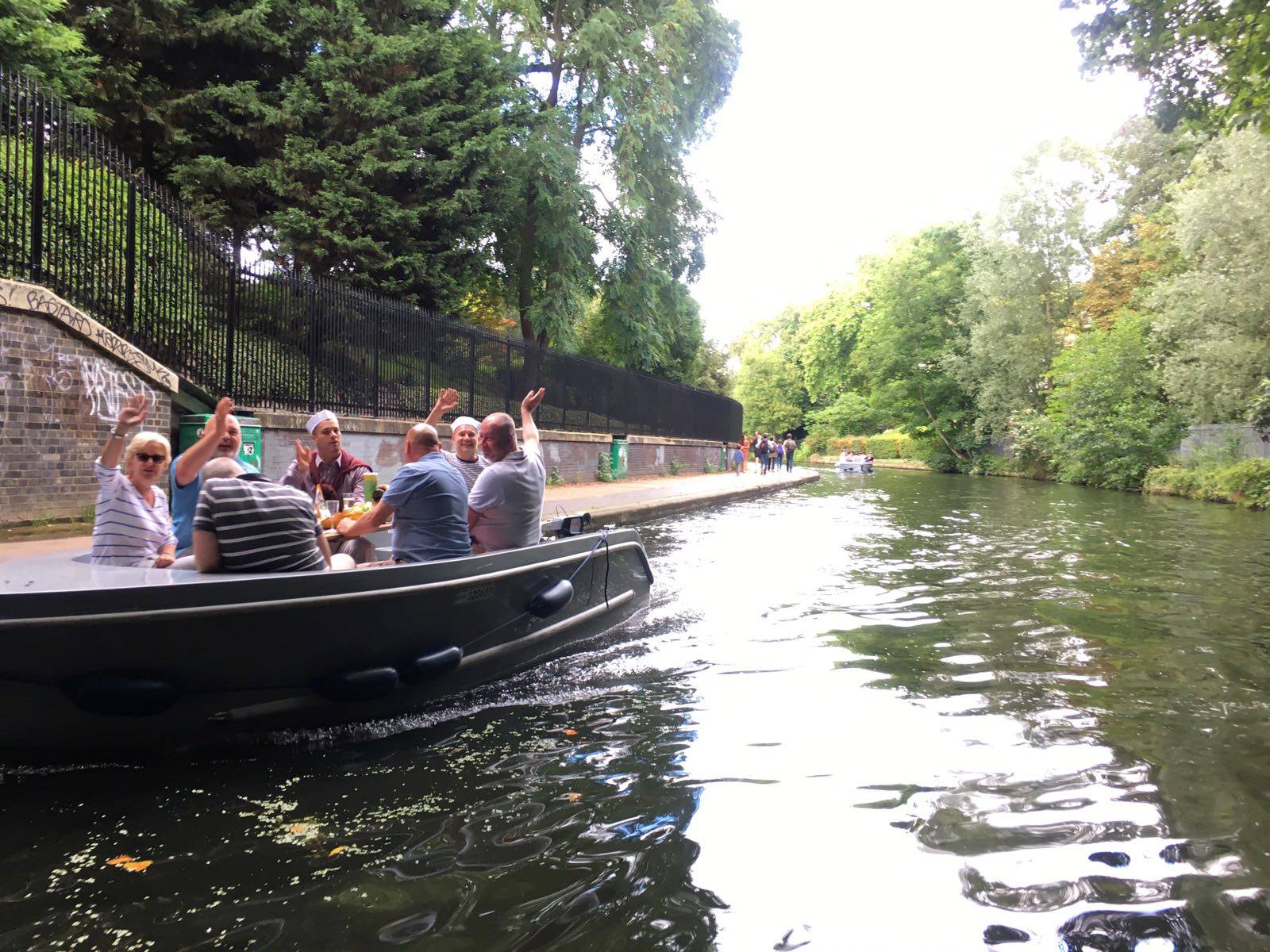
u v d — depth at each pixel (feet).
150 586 10.46
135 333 30.40
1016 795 10.91
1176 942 7.61
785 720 13.79
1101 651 18.44
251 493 11.93
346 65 49.14
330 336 39.70
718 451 109.09
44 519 26.14
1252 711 14.38
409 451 15.38
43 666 10.22
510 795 10.68
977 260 134.72
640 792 10.84
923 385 159.53
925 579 28.27
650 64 71.87
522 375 58.65
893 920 7.94
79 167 28.19
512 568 15.38
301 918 7.77
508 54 65.36
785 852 9.27
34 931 7.46
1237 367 76.38
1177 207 80.07
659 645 18.76
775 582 27.20
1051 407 112.37
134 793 10.54
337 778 11.14
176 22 46.44
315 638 11.91
